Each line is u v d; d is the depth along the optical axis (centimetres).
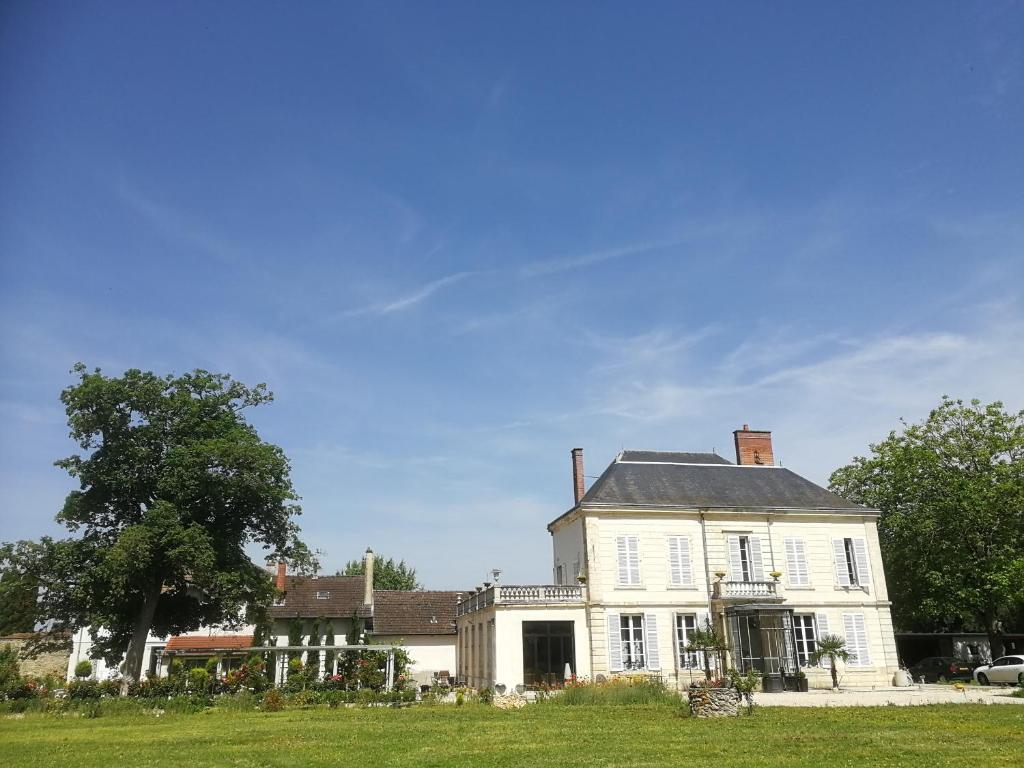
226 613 3569
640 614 3180
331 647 3005
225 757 1323
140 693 2569
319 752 1361
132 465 3359
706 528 3356
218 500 3441
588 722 1812
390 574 7575
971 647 4259
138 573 3142
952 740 1389
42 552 3234
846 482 4528
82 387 3325
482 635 3419
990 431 3903
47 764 1269
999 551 3634
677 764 1165
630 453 3819
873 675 3309
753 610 3072
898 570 4062
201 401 3591
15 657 3550
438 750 1364
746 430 3931
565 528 3594
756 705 2242
